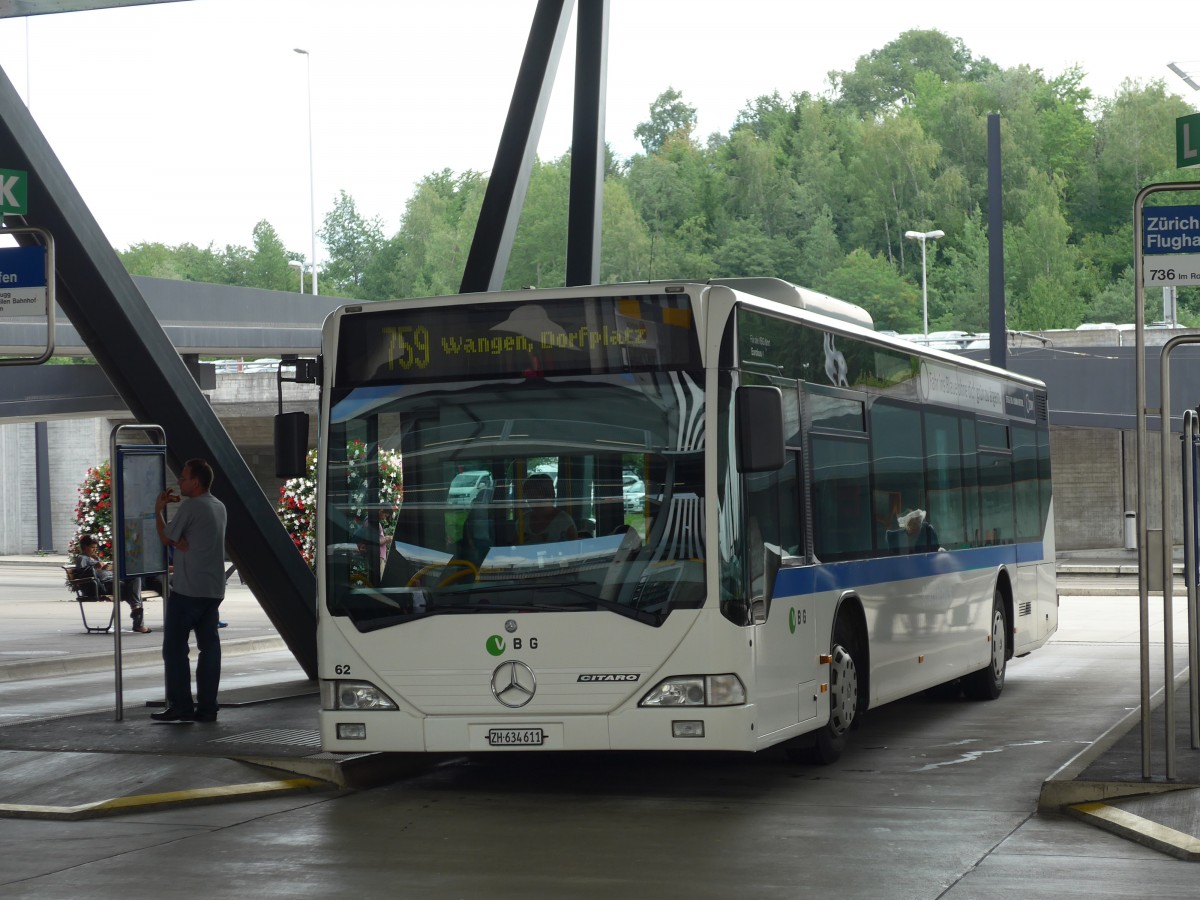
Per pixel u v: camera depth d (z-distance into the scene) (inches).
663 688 373.1
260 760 426.3
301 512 1066.1
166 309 1093.8
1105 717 564.1
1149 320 4771.2
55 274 502.0
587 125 636.7
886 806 385.7
